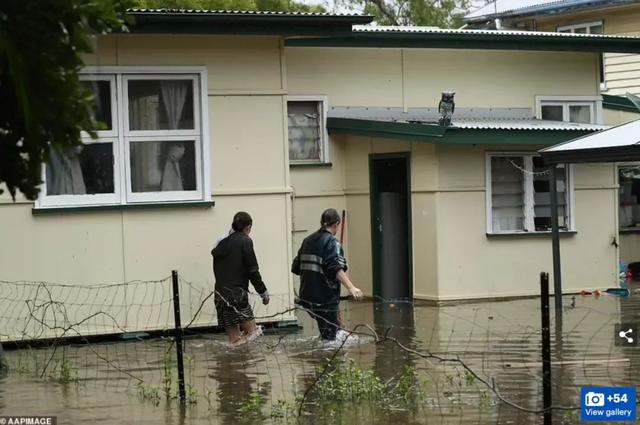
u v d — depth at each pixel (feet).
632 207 91.25
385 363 42.19
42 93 16.60
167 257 51.83
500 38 74.08
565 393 35.45
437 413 32.68
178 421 32.37
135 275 51.34
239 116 53.16
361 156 70.33
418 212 66.95
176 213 52.03
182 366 35.63
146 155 51.88
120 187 51.16
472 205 66.74
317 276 48.37
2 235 49.55
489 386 33.68
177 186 52.34
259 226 53.42
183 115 52.42
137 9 50.19
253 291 53.42
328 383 36.63
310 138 71.20
